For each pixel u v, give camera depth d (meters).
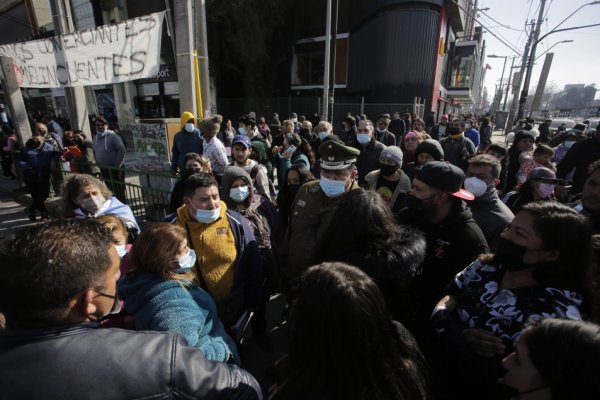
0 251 0.81
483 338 1.26
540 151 3.65
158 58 4.91
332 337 0.85
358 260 1.44
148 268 1.48
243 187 2.59
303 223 2.29
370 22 15.34
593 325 0.79
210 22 14.73
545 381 0.78
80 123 7.38
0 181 8.47
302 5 17.05
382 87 15.38
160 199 4.37
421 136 5.14
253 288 2.23
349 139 6.71
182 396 0.82
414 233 1.59
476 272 1.51
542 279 1.27
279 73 19.05
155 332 0.91
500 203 2.37
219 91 19.22
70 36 5.48
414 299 1.66
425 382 1.00
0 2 19.20
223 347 1.50
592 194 1.96
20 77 6.42
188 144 4.80
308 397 0.86
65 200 2.47
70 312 0.83
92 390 0.73
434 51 14.85
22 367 0.73
